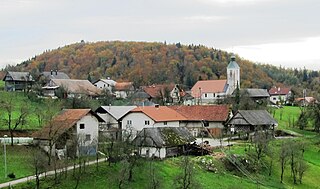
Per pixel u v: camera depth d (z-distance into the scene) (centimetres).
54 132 9362
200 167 10031
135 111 12762
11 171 8244
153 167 8831
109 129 11988
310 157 13025
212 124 14325
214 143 12850
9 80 17450
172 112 13612
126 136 10506
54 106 14562
